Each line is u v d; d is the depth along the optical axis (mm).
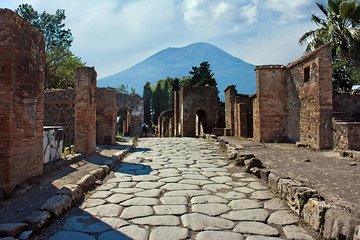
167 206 5430
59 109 17344
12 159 5797
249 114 21234
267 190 6531
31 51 6723
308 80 13477
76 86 11500
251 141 16656
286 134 16000
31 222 4203
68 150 11172
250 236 4090
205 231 4270
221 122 28844
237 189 6648
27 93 6496
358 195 5117
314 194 4797
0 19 5816
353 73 21812
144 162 10656
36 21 25906
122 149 13531
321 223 4145
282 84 16172
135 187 6910
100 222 4676
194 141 19672
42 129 7289
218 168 9336
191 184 7168
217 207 5363
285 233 4199
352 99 15938
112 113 16141
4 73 5785
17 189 5879
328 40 20312
